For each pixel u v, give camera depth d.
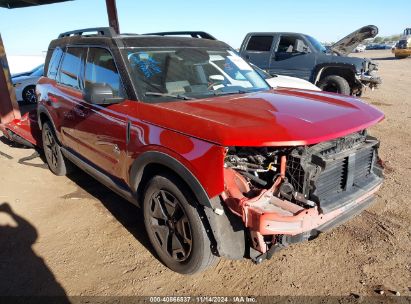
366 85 10.20
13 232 3.85
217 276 3.09
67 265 3.29
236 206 2.52
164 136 2.82
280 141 2.40
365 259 3.23
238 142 2.39
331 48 10.85
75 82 4.27
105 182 3.83
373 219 3.88
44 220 4.09
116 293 2.92
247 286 2.95
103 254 3.44
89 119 3.80
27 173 5.50
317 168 2.60
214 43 4.19
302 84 7.73
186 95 3.38
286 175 2.69
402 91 13.91
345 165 2.86
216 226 2.63
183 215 2.89
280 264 3.21
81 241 3.66
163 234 3.11
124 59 3.38
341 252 3.34
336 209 2.69
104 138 3.58
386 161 5.64
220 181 2.47
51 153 5.35
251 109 2.90
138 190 3.28
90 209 4.31
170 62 3.59
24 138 6.11
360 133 3.16
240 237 2.74
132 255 3.41
